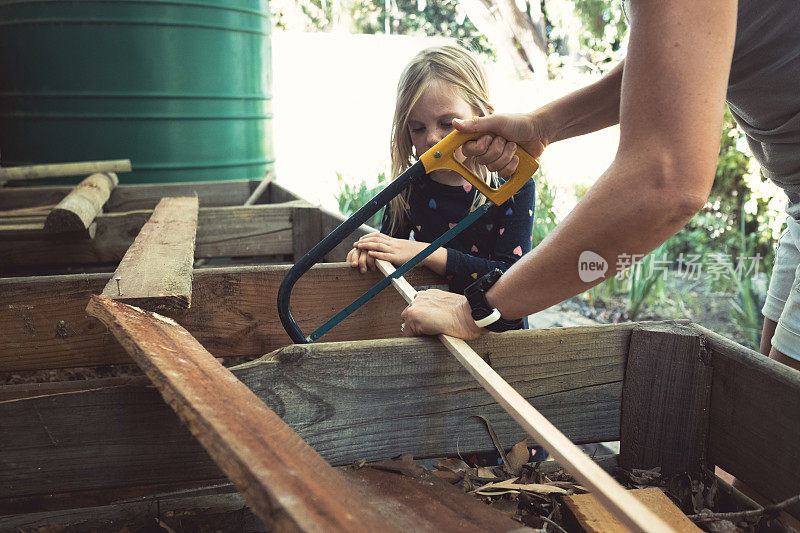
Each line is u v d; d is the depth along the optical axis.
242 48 3.69
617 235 0.86
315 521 0.58
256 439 0.71
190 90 3.48
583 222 0.88
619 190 0.84
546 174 5.04
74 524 1.06
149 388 1.02
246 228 2.56
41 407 1.00
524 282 1.00
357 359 1.09
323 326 1.35
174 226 1.91
